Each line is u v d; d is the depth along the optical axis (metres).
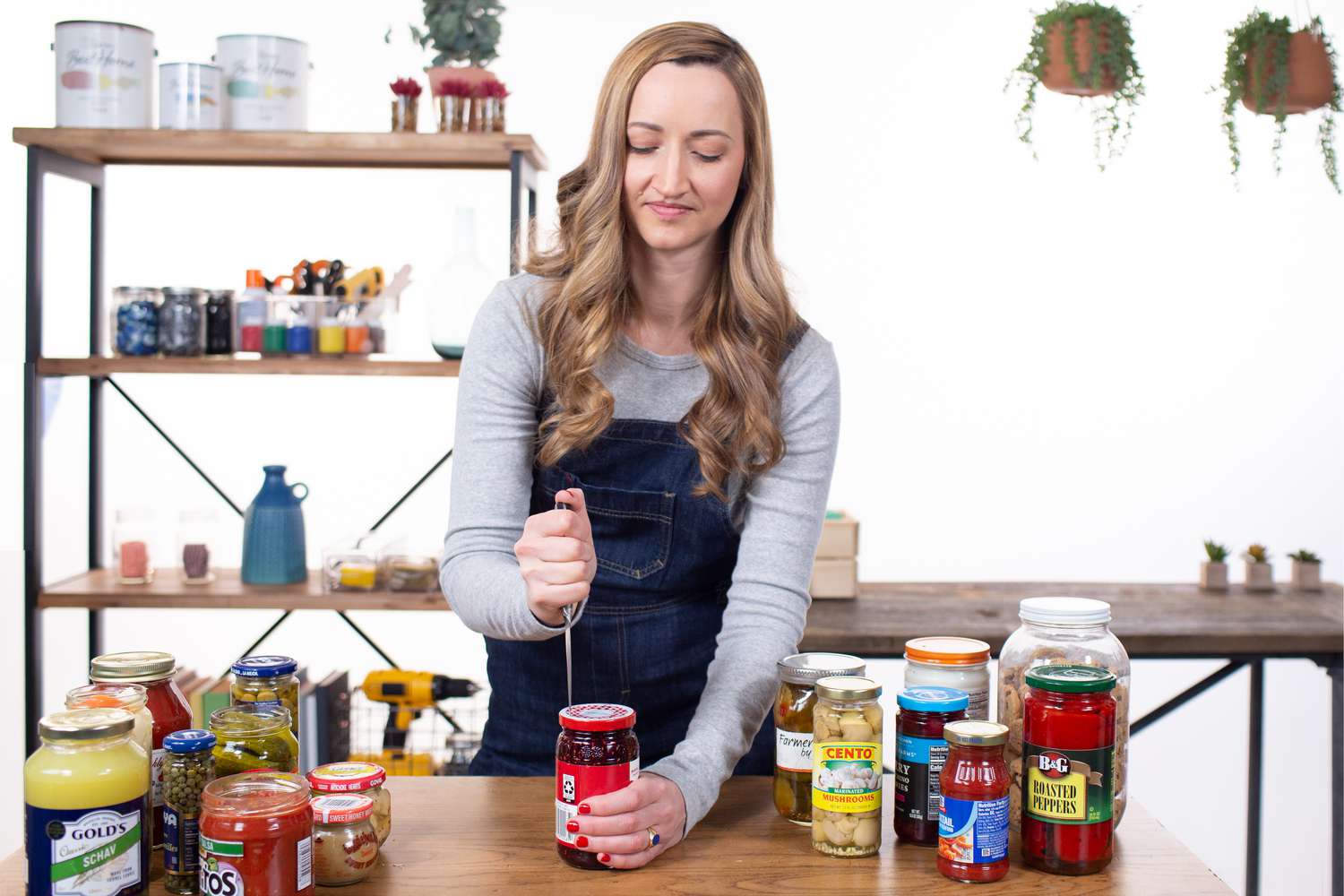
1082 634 1.23
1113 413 3.53
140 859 1.04
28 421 2.60
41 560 2.63
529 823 1.26
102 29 2.57
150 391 3.34
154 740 1.17
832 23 3.44
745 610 1.47
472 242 2.72
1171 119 3.47
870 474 3.54
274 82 2.63
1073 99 3.46
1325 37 2.88
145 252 3.30
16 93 3.22
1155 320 3.51
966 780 1.12
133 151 2.79
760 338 1.51
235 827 1.01
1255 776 2.85
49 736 1.01
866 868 1.16
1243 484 3.53
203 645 3.38
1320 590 3.05
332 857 1.09
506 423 1.46
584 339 1.46
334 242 3.33
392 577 2.66
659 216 1.41
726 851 1.20
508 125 3.40
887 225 3.49
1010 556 3.56
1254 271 3.49
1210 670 3.52
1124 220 3.49
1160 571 3.56
